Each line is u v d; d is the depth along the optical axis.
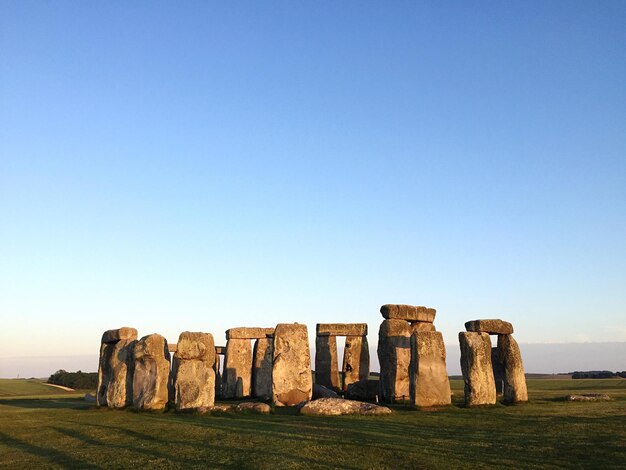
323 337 38.59
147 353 23.75
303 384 25.97
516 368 25.91
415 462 12.91
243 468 12.76
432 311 31.05
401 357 28.77
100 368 27.56
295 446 14.84
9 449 16.12
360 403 22.19
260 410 22.16
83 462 14.00
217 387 39.78
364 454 13.80
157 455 14.41
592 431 16.64
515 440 15.50
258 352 36.62
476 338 24.83
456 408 23.16
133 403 24.22
